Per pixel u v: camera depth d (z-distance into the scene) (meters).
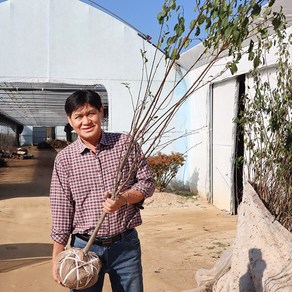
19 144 54.22
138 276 3.38
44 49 13.74
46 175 20.03
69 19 13.80
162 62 14.00
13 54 13.67
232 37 2.74
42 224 9.58
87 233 3.30
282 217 4.24
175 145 14.11
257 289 3.54
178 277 6.02
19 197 13.11
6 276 6.17
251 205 4.05
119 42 13.95
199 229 8.86
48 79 13.79
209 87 11.65
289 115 4.97
